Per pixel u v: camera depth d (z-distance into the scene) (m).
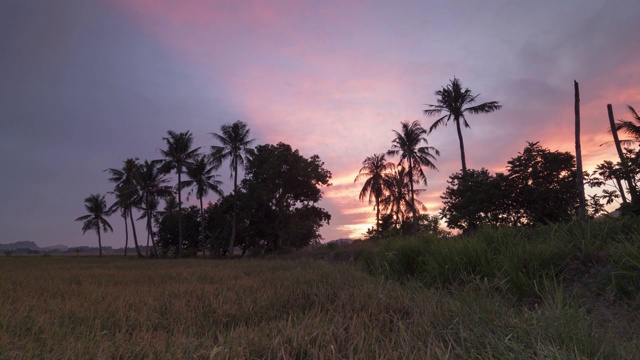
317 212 56.03
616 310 5.72
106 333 5.02
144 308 6.91
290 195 55.06
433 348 3.51
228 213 56.72
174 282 13.58
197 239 63.69
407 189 46.00
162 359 3.70
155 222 67.38
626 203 16.56
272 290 8.71
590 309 5.80
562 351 3.16
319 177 54.03
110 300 8.18
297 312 6.37
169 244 65.69
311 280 9.91
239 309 6.84
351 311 5.64
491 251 8.94
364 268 13.18
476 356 3.42
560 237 9.27
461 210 26.28
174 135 56.19
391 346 3.79
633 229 8.70
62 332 4.95
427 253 10.37
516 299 6.56
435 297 6.08
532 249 8.66
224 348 3.81
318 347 3.76
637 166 18.16
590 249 8.03
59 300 8.48
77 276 17.09
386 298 6.14
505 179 25.36
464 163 38.16
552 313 4.27
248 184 52.81
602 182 20.36
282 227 53.16
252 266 20.83
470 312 4.81
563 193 23.47
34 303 7.88
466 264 8.45
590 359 3.28
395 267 10.83
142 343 4.15
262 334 4.35
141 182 61.59
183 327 5.52
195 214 64.31
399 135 45.19
